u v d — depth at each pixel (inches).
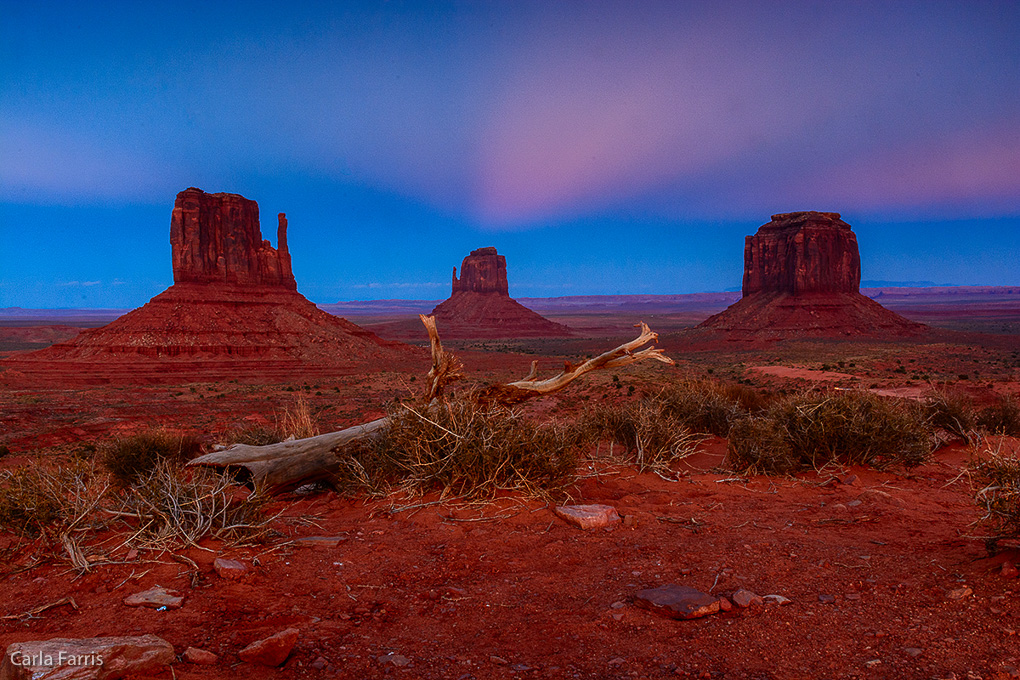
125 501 223.5
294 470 323.9
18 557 187.8
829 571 172.7
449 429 276.4
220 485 229.9
